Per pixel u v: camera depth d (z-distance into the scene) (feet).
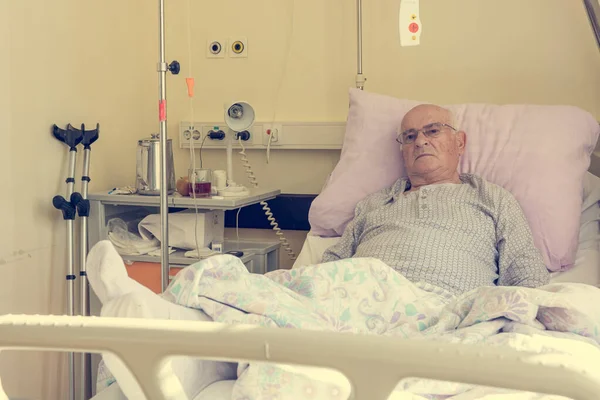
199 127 9.29
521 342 3.61
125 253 7.79
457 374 2.30
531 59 8.35
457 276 5.95
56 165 7.75
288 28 9.05
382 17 8.73
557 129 7.16
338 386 3.49
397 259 6.09
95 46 8.46
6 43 6.99
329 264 4.91
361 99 7.98
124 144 9.12
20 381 7.22
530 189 6.88
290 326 3.91
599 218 7.24
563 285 4.50
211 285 4.19
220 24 9.29
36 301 7.45
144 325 2.59
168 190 8.05
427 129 7.07
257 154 9.29
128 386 3.36
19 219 7.20
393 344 2.38
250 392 3.54
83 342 2.60
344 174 7.66
